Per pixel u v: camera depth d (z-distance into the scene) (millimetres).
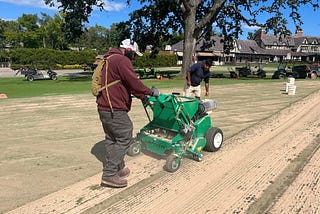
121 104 4004
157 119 5293
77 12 28266
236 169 4926
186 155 5453
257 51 88000
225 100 12742
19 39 82125
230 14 32312
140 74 28516
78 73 40219
